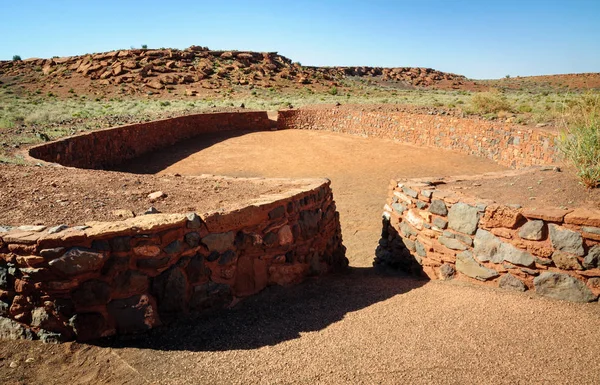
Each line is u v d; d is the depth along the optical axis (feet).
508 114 71.36
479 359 11.63
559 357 11.69
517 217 17.60
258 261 16.88
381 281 20.58
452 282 19.93
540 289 17.02
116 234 13.00
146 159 65.62
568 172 23.56
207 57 219.41
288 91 184.96
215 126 91.15
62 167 26.35
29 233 12.69
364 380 10.73
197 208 17.63
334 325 14.08
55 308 12.41
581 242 15.97
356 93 192.24
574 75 252.83
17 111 92.38
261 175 57.98
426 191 21.97
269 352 12.17
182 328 13.69
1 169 23.71
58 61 214.90
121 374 11.26
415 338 12.94
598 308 15.30
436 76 317.01
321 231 21.38
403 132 81.15
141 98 155.33
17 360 11.73
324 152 73.46
